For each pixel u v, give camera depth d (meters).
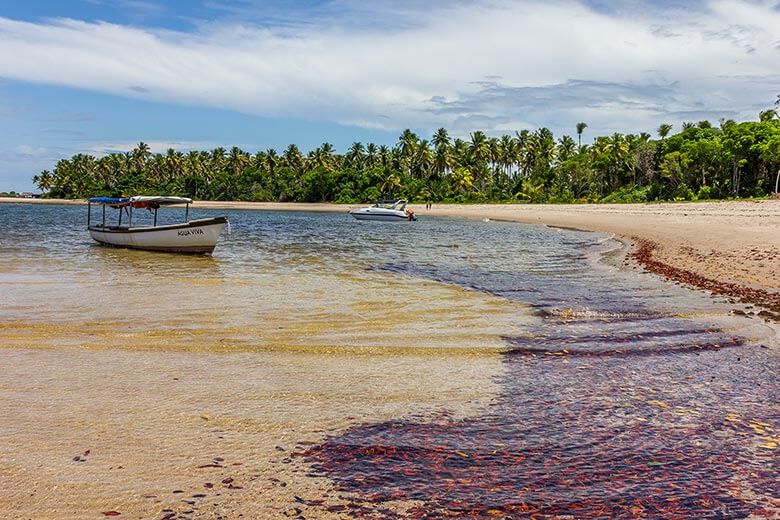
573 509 4.82
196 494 4.97
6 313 12.46
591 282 18.59
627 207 76.25
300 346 10.02
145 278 18.47
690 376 8.63
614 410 7.15
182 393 7.53
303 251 29.59
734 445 6.12
